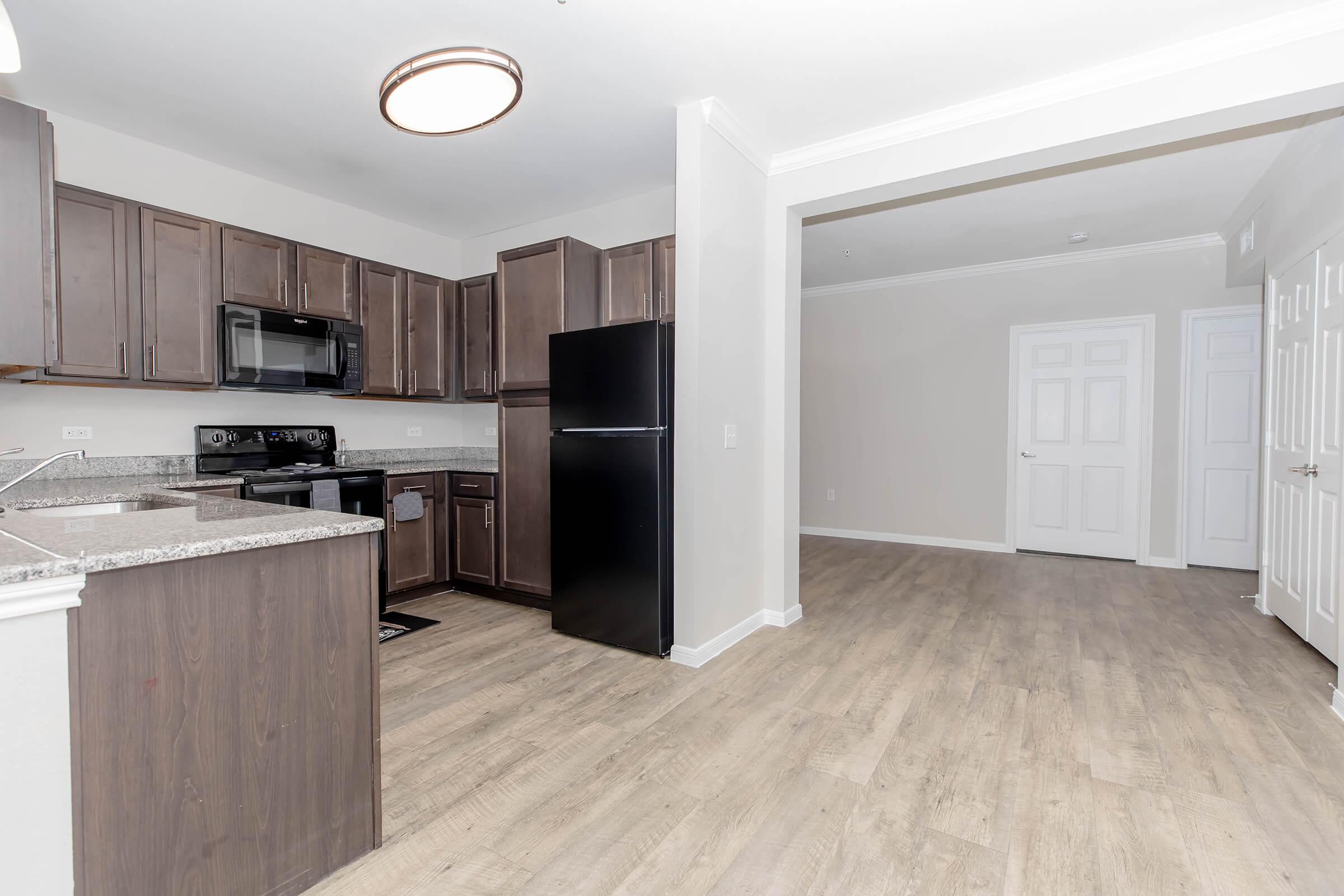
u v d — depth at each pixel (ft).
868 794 5.82
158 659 3.85
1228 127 7.68
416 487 12.18
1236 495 14.71
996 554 16.92
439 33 7.30
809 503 20.26
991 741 6.77
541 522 11.49
